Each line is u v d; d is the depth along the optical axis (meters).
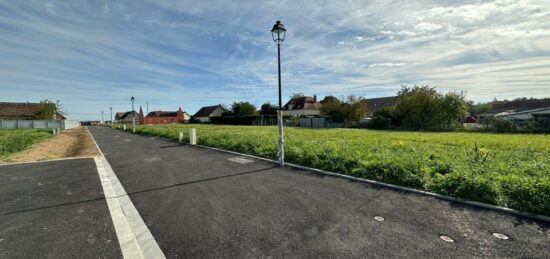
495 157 7.98
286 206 4.67
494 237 3.41
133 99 29.64
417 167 6.40
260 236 3.56
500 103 60.16
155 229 3.86
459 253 3.04
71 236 3.67
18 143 15.57
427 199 4.93
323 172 7.27
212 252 3.19
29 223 4.12
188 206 4.80
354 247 3.22
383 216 4.15
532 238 3.37
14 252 3.24
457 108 29.19
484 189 4.79
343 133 22.91
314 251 3.15
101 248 3.34
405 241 3.34
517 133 23.12
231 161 9.34
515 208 4.29
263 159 9.53
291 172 7.41
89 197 5.43
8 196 5.52
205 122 70.38
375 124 34.00
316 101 67.00
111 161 9.97
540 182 4.64
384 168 6.62
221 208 4.64
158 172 7.79
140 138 21.80
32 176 7.41
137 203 5.02
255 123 52.12
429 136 19.20
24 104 63.75
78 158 10.75
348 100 39.69
